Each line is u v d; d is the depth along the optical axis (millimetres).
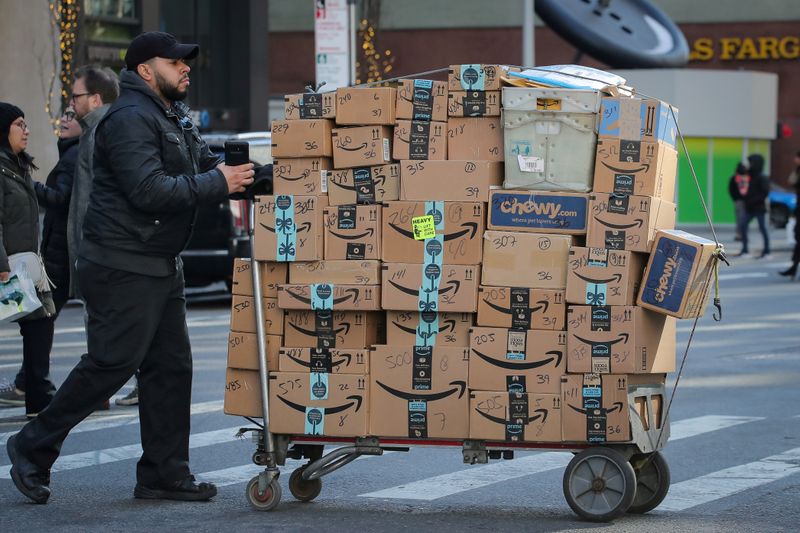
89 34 50781
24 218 16938
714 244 11922
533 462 15438
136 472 13852
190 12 59188
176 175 12562
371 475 14625
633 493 11906
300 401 12477
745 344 26562
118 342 12523
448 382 12156
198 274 31125
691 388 21141
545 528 11789
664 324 12344
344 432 12383
